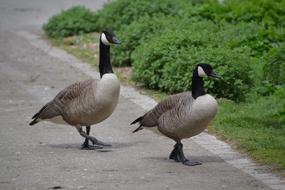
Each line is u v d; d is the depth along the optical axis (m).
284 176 10.71
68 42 23.75
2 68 20.53
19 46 23.86
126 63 20.09
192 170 11.08
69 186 10.26
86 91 12.06
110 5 24.67
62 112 12.36
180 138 11.45
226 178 10.63
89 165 11.38
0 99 16.77
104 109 12.02
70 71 19.88
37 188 10.20
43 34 25.95
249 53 17.55
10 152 12.26
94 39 23.73
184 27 19.39
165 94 16.80
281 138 12.73
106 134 13.59
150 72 17.16
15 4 33.84
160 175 10.80
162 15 22.00
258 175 10.79
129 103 16.11
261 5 21.59
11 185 10.37
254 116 14.45
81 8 26.03
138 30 19.81
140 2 23.33
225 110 14.91
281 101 15.09
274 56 15.48
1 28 27.55
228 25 20.19
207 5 21.80
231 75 15.95
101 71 12.30
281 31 19.19
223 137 13.09
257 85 16.44
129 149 12.45
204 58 16.20
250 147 12.18
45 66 20.66
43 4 33.66
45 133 13.70
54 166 11.34
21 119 14.80
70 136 13.48
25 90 17.73
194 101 11.02
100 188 10.14
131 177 10.70
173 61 16.75
